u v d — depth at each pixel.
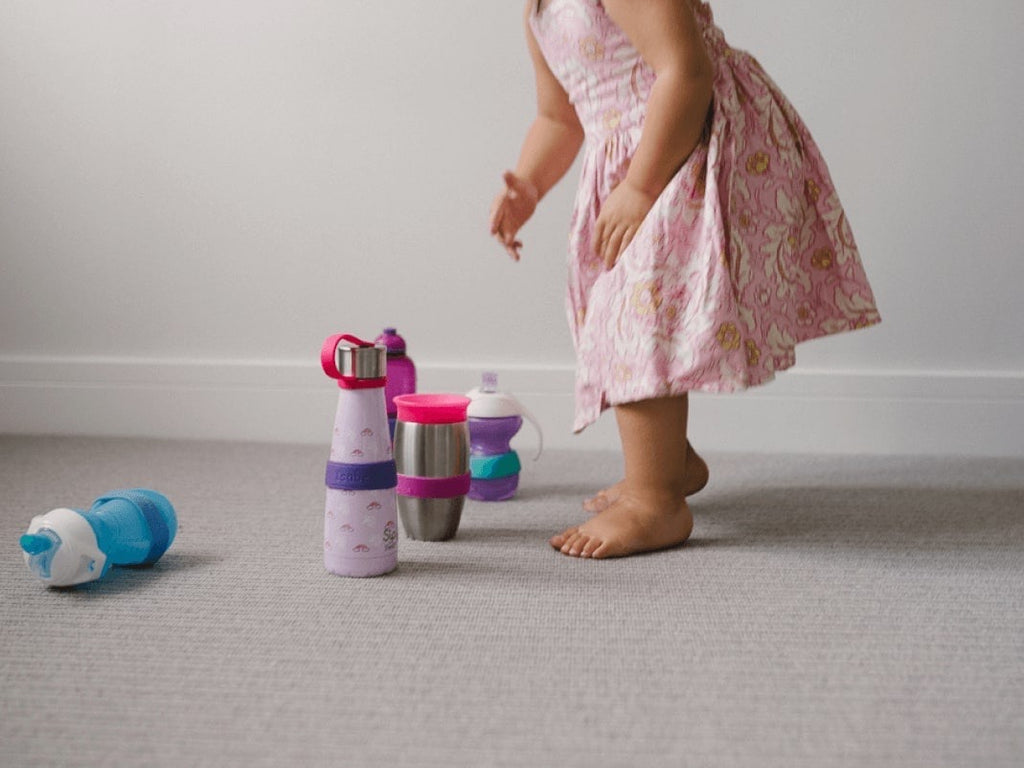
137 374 1.95
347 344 1.10
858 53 1.81
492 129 1.88
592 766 0.70
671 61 1.15
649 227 1.18
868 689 0.82
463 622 0.96
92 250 1.95
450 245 1.90
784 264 1.24
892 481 1.62
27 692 0.81
